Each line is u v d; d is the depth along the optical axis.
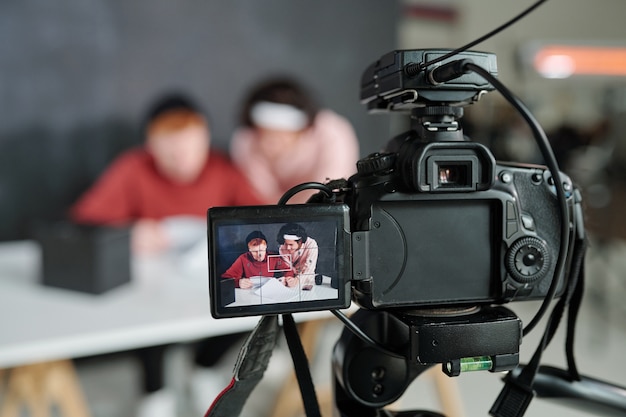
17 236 2.86
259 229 0.58
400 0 3.44
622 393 0.73
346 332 0.77
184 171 3.02
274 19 3.16
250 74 3.15
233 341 2.27
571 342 0.74
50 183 2.88
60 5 2.78
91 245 1.80
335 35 3.30
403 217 0.64
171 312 1.70
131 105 2.96
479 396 2.29
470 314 0.66
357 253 0.61
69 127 2.88
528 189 0.66
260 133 3.18
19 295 1.84
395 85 0.63
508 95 0.56
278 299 0.59
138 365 2.82
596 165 3.60
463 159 0.62
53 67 2.81
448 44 5.00
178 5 2.97
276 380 2.59
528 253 0.65
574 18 5.28
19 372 1.63
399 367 0.76
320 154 3.29
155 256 2.40
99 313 1.68
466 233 0.66
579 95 4.83
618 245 3.85
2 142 2.78
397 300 0.64
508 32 5.08
